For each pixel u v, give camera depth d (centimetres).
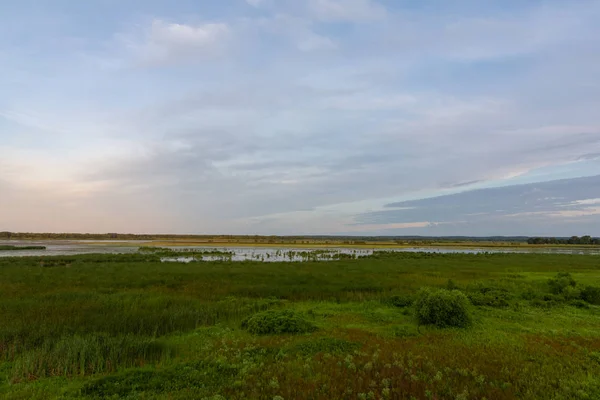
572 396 846
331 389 859
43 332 1266
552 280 2394
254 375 949
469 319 1509
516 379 937
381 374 943
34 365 973
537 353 1138
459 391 858
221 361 1052
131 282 2619
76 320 1460
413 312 1659
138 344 1135
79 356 1043
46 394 830
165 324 1452
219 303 1892
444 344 1227
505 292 2141
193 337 1322
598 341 1278
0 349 1114
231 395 833
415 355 1105
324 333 1373
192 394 838
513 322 1564
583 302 1962
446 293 1571
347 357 1068
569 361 1069
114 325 1398
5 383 898
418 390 855
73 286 2425
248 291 2298
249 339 1291
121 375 933
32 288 2281
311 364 1025
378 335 1344
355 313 1736
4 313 1575
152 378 921
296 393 841
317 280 2803
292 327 1388
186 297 2069
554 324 1537
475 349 1173
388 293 2270
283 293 2245
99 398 816
